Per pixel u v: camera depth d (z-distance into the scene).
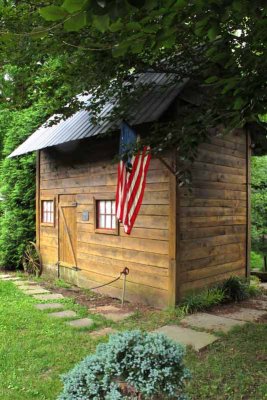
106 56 4.26
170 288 5.86
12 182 10.30
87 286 7.69
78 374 2.43
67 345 4.39
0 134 14.01
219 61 3.12
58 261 8.72
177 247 5.86
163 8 1.81
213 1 1.88
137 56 4.41
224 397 3.16
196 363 3.83
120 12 1.43
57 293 7.29
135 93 5.18
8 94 5.26
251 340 4.50
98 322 5.28
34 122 10.27
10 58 4.25
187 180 5.01
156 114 5.13
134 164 5.47
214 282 6.74
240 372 3.61
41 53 4.14
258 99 3.10
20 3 3.46
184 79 5.20
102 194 7.28
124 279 6.45
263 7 1.91
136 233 6.49
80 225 7.95
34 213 10.12
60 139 7.22
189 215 6.16
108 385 2.34
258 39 2.78
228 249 7.17
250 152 7.89
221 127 6.66
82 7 1.39
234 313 5.72
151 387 2.28
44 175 9.34
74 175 8.14
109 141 7.09
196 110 4.11
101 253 7.30
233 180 7.36
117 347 2.41
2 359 3.98
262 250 9.28
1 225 10.59
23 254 9.91
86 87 4.97
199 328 4.96
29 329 4.98
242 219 7.65
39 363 3.88
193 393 3.20
